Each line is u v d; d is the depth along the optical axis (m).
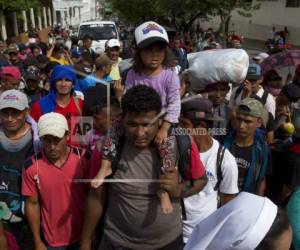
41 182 3.06
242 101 3.44
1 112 3.30
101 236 3.00
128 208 2.69
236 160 3.46
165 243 2.77
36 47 11.76
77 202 3.12
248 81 4.66
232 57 3.62
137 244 2.76
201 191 3.12
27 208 3.13
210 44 12.40
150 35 3.09
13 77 5.53
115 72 5.26
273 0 30.94
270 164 3.53
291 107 5.03
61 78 4.05
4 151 3.35
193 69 3.70
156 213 2.69
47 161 3.07
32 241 3.42
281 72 7.91
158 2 24.19
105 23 17.52
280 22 30.23
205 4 21.83
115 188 2.71
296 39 28.36
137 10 29.92
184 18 24.69
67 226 3.15
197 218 3.12
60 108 4.08
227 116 3.63
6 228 3.34
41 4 36.91
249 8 24.69
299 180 3.40
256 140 3.51
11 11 25.72
